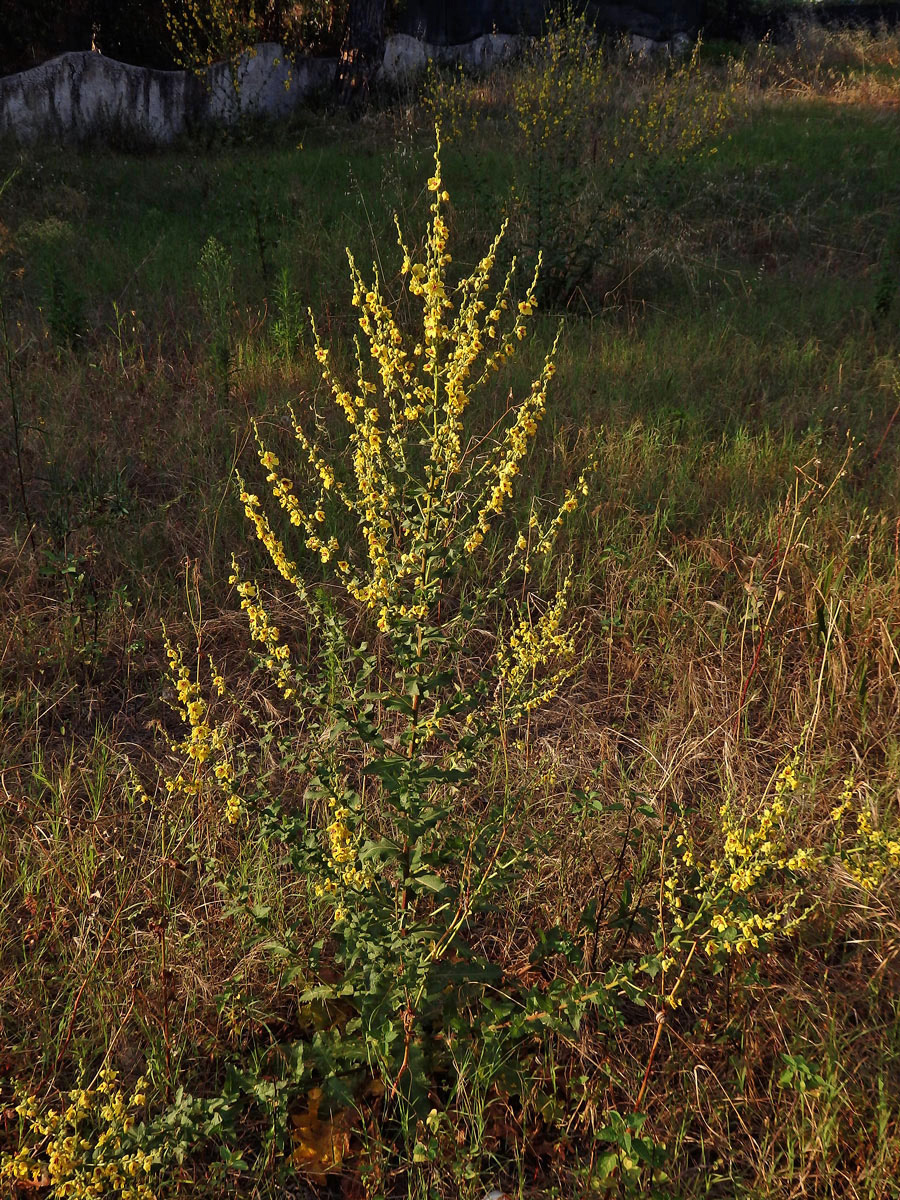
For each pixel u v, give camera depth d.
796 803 3.15
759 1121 2.34
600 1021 2.49
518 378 6.05
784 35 18.92
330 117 14.04
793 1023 2.52
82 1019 2.45
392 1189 2.19
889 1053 2.40
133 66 13.19
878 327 7.35
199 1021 2.44
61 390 5.68
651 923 2.69
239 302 7.22
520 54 15.86
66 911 2.64
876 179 10.60
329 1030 2.48
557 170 9.16
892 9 20.16
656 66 14.99
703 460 5.29
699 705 3.62
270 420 5.41
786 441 5.35
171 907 2.76
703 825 3.12
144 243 8.57
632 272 7.93
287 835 2.38
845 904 2.84
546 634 2.76
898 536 4.30
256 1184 2.11
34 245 8.41
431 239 2.34
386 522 2.46
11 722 3.44
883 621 3.81
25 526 4.43
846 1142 2.23
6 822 2.99
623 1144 2.06
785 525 4.53
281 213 8.97
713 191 9.98
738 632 4.04
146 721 3.55
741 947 2.16
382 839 2.46
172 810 3.07
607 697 3.77
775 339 7.09
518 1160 2.12
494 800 3.15
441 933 2.44
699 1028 2.49
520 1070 2.35
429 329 2.33
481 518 2.46
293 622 3.99
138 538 4.38
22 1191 2.03
